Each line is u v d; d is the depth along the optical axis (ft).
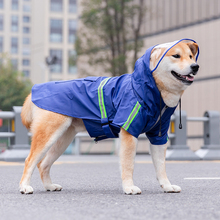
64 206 9.46
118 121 11.14
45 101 12.01
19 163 22.81
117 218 7.99
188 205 9.52
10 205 9.68
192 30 56.80
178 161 25.54
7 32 197.47
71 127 12.86
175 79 10.76
